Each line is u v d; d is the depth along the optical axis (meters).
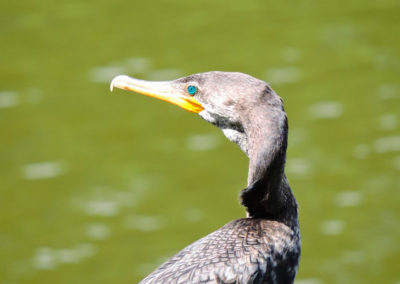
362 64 22.36
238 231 6.46
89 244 16.38
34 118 20.95
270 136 6.42
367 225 16.47
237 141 6.84
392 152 18.52
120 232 16.64
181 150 19.23
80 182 18.34
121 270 15.55
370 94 20.84
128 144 19.72
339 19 25.28
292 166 18.38
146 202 17.52
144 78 21.94
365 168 18.12
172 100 7.29
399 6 25.78
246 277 6.16
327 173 18.06
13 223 17.23
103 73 22.61
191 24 25.48
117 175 18.59
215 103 6.84
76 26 25.62
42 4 27.20
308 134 19.41
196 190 17.80
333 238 16.17
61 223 17.05
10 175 18.73
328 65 22.45
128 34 24.91
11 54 24.23
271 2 26.94
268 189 6.46
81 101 21.69
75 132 20.34
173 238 16.28
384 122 19.61
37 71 23.12
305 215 16.92
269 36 24.44
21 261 16.11
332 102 20.64
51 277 15.58
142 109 21.36
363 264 15.39
